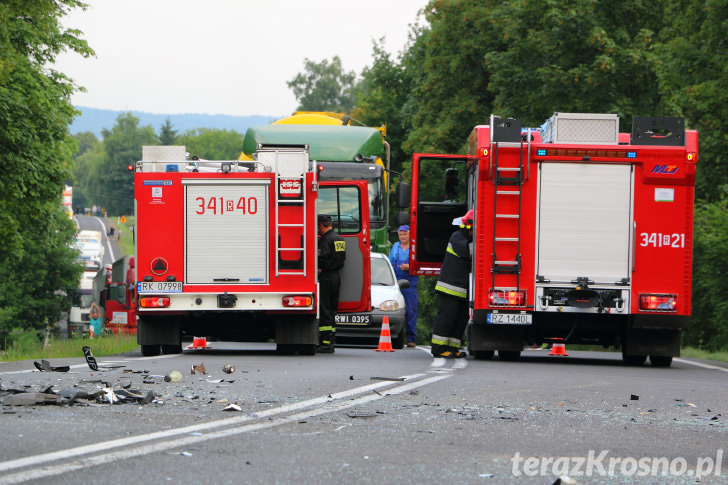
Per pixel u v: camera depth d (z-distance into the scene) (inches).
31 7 1946.4
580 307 1149.1
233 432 485.4
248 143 1973.4
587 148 1154.7
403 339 1569.9
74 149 2610.7
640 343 1170.0
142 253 1169.4
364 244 1355.8
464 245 1218.0
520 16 3038.9
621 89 2940.5
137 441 447.5
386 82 4525.1
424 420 558.3
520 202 1153.4
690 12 2561.5
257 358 1104.8
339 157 1983.3
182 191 1173.7
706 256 2190.0
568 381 867.4
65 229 5305.1
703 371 1124.5
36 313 5285.4
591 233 1158.3
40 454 409.1
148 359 1063.0
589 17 2881.4
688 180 1159.6
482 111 3526.1
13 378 748.0
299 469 396.2
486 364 1096.8
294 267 1171.3
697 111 2630.4
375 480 380.2
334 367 960.9
